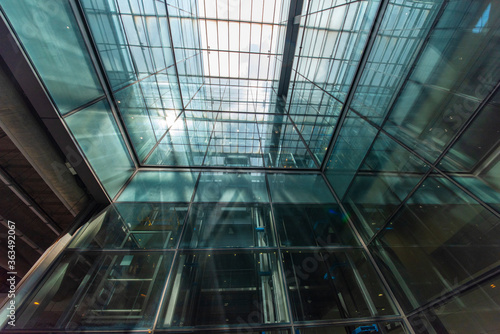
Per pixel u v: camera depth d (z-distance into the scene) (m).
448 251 3.44
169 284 4.05
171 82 9.95
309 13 10.89
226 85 17.66
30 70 3.31
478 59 3.03
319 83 9.05
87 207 5.35
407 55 4.43
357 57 6.25
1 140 3.84
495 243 2.84
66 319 3.31
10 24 2.99
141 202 6.00
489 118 2.91
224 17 16.34
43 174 4.45
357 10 6.26
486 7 2.88
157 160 7.97
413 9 4.27
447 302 3.33
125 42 5.99
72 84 4.20
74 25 4.21
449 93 3.50
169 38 9.61
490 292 2.81
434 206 3.76
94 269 4.08
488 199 2.94
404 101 4.53
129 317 3.48
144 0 7.07
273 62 18.30
